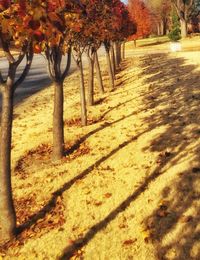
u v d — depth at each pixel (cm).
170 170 919
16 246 749
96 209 823
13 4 531
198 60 2730
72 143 1234
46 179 1003
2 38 648
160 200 805
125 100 1708
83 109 1401
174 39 6769
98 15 1280
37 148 1261
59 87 1106
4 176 752
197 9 7569
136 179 912
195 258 635
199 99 1480
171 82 1941
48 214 845
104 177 955
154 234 705
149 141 1118
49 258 697
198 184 834
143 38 8694
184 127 1180
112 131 1276
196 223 714
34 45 592
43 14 499
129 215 779
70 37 1066
